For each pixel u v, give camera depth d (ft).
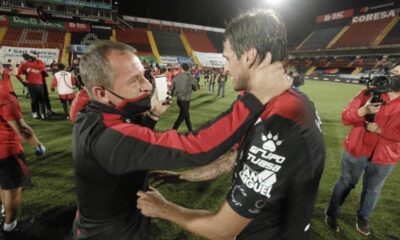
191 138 2.81
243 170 2.73
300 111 2.68
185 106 19.39
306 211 2.94
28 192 10.62
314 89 60.44
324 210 10.29
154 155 2.81
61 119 22.18
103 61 3.10
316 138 2.73
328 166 14.70
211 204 10.43
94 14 84.43
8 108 6.75
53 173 12.32
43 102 22.00
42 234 8.30
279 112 2.62
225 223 2.82
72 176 12.07
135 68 3.26
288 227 2.98
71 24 105.09
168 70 34.76
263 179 2.62
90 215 3.78
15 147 7.62
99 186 3.43
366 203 8.59
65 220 8.98
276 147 2.56
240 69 2.74
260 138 2.62
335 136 20.79
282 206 2.89
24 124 7.17
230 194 2.82
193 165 2.77
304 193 2.77
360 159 8.07
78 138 3.33
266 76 2.70
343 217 9.88
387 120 7.32
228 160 4.64
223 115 2.88
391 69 7.17
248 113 2.71
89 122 3.27
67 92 22.03
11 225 8.19
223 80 39.42
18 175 7.75
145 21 130.00
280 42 2.62
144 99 3.39
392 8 116.57
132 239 3.93
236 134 2.72
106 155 2.97
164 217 3.34
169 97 4.55
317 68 124.36
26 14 75.05
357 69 106.01
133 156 2.86
